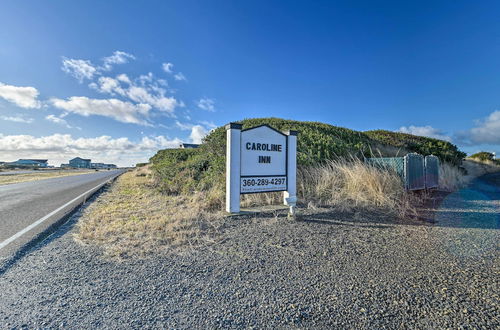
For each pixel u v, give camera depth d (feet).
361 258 10.09
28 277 8.52
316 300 7.09
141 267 9.29
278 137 20.39
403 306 6.80
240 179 18.26
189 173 31.76
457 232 13.65
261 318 6.30
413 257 10.20
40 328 5.90
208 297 7.27
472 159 78.38
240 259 10.01
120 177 62.44
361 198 21.06
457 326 5.98
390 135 60.90
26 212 19.34
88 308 6.73
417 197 25.36
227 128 18.29
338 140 37.22
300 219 16.20
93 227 14.44
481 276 8.52
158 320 6.22
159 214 17.38
